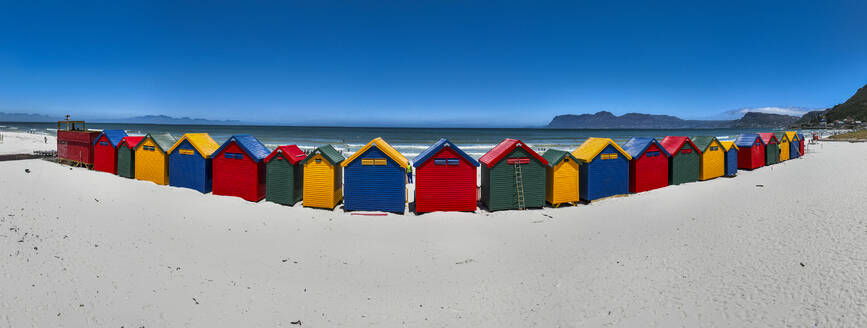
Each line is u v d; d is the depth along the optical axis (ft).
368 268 28.53
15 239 29.66
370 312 21.71
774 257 25.57
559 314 21.07
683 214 40.93
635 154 55.16
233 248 31.94
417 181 45.03
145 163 56.29
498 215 44.39
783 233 30.17
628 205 47.57
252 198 48.93
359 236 36.35
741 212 38.60
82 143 66.90
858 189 42.88
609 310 21.04
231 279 25.63
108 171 61.67
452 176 45.37
